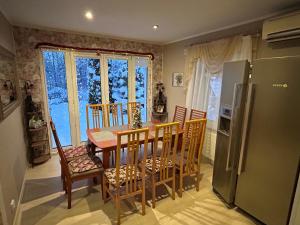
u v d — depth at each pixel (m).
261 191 1.93
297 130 1.60
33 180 2.78
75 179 2.16
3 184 1.75
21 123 2.96
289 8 2.24
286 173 1.71
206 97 3.51
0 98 1.82
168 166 2.30
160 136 2.60
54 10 2.37
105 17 2.63
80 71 3.78
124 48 4.11
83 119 3.98
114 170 2.21
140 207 2.24
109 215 2.10
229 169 2.15
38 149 3.33
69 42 3.50
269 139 1.82
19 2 2.11
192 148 2.37
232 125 2.07
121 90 4.33
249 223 2.02
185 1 2.07
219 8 2.27
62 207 2.21
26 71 3.19
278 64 1.69
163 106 4.62
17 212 2.07
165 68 4.64
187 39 3.88
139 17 2.61
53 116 3.65
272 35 2.23
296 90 1.58
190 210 2.21
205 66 3.38
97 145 2.29
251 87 1.89
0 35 2.15
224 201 2.37
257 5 2.17
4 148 1.90
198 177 2.55
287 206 1.73
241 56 2.73
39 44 3.21
